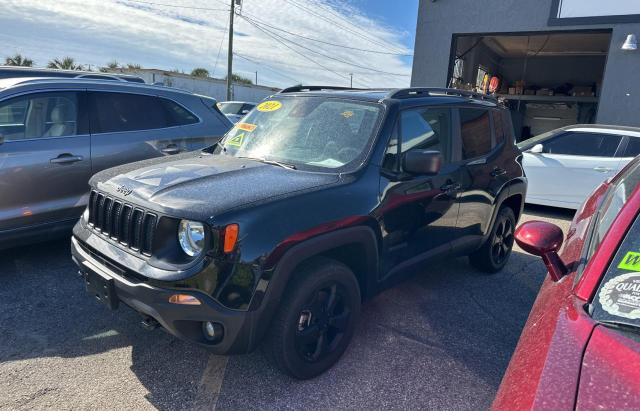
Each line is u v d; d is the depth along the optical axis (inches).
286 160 127.9
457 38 452.1
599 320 59.9
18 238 164.4
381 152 122.6
